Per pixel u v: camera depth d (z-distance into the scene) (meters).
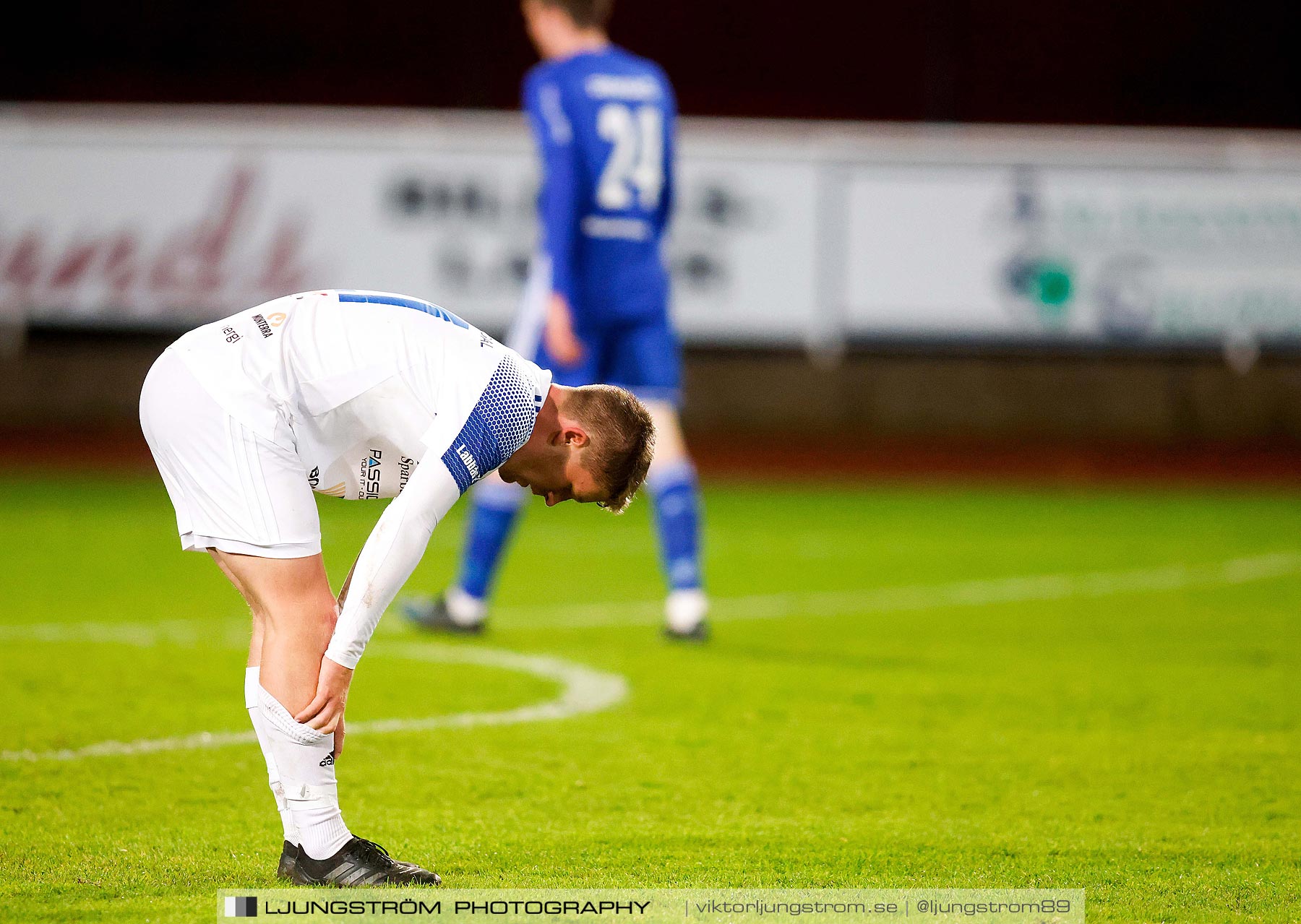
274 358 10.68
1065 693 19.31
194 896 10.70
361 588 10.28
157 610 25.31
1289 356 51.94
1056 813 13.70
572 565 32.12
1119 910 10.70
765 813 13.60
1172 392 57.47
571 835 12.77
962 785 14.71
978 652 22.25
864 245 51.50
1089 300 51.53
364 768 15.11
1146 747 16.39
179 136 50.50
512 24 73.81
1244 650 22.53
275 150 50.75
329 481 11.13
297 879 10.91
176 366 10.75
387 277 51.16
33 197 50.41
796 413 57.91
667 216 23.98
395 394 10.64
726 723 17.36
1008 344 51.75
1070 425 57.69
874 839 12.74
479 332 11.14
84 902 10.52
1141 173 51.22
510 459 11.10
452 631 23.38
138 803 13.61
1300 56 73.94
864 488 46.69
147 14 73.94
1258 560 32.72
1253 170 50.97
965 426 57.91
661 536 23.20
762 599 27.48
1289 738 16.86
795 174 51.31
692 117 75.81
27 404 55.59
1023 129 74.81
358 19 74.75
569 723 17.27
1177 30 74.50
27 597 26.42
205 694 18.75
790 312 51.53
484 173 51.00
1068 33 74.94
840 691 19.33
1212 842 12.74
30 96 73.56
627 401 11.19
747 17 75.62
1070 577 30.20
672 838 12.70
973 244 51.50
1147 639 23.48
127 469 48.12
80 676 19.69
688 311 51.38
